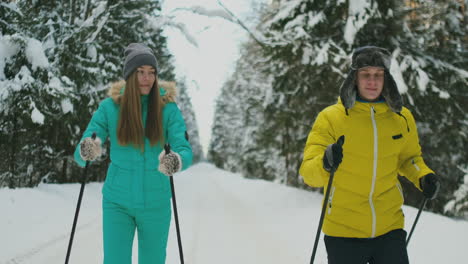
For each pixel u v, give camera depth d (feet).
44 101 27.09
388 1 31.22
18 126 27.02
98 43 36.19
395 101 7.45
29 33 28.02
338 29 33.22
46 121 27.84
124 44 40.24
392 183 7.62
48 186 29.19
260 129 43.52
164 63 52.01
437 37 33.40
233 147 125.70
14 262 13.24
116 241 8.15
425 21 33.65
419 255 14.37
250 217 26.84
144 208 8.30
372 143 7.38
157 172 8.48
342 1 30.45
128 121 8.30
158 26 35.83
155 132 8.43
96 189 36.09
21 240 15.89
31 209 20.79
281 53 33.27
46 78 27.27
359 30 31.07
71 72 31.83
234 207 32.09
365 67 7.35
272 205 31.45
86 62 32.22
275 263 15.51
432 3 32.83
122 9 38.34
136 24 40.16
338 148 6.46
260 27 35.40
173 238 19.98
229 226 23.57
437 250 14.70
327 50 31.24
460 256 13.87
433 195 7.59
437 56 33.53
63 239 17.22
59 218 21.21
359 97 7.71
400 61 30.99
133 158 8.34
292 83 34.83
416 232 17.30
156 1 40.52
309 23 31.45
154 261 8.55
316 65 31.91
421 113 32.65
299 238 19.61
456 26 33.09
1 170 26.53
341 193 7.61
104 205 8.37
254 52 38.52
